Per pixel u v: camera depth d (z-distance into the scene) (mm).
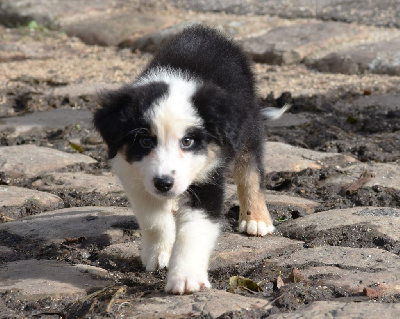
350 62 17406
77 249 8344
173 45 8773
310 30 19516
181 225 7188
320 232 8406
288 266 7340
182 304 6469
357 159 11594
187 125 7141
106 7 23312
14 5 22766
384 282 6797
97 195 10180
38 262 7871
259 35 19734
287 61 18328
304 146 12367
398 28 20047
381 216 8688
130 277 7516
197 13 22906
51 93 15594
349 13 21562
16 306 6707
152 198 7617
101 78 16938
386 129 13227
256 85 9453
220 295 6668
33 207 9758
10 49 19969
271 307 6363
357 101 14922
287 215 9391
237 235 8727
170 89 7391
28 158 11492
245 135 8273
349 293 6633
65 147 12422
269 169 11023
